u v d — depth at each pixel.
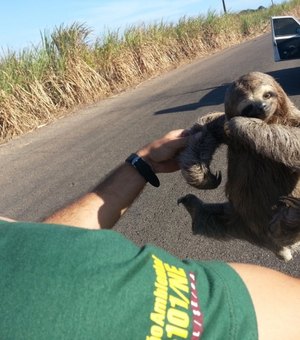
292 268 0.91
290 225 0.58
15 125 2.76
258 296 0.31
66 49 3.47
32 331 0.25
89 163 1.85
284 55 2.92
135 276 0.28
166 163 0.63
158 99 3.14
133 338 0.26
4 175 1.95
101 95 3.64
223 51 6.44
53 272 0.26
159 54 5.03
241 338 0.28
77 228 0.30
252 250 1.00
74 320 0.26
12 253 0.27
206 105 2.55
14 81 2.95
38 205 1.49
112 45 4.10
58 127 2.79
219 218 0.72
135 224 1.22
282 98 0.77
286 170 0.67
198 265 0.31
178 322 0.27
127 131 2.29
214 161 1.51
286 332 0.30
